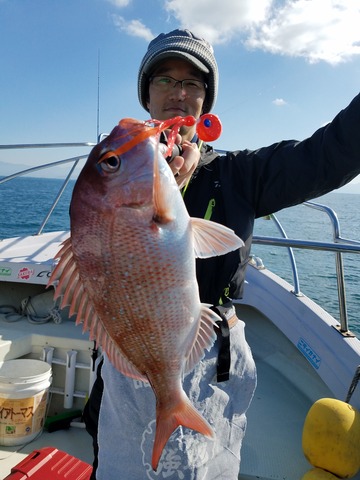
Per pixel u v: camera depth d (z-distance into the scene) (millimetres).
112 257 1289
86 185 1294
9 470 2492
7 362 2898
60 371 3105
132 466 1609
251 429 2729
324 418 2104
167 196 1289
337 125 1646
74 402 3064
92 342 2957
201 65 1803
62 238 4645
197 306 1387
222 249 1377
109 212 1275
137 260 1288
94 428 2080
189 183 1767
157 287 1309
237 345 1722
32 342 3104
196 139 1861
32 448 2707
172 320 1341
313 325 3160
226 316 1692
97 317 1352
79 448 2730
